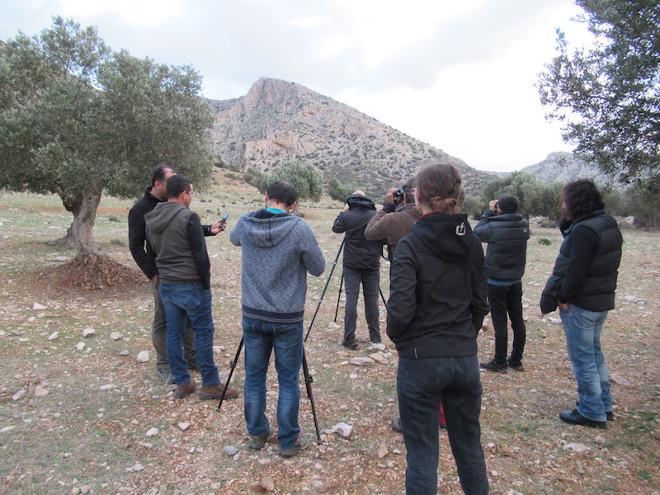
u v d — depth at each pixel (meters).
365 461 2.97
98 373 4.27
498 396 4.00
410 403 2.11
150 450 3.03
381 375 4.47
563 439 3.25
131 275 8.02
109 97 7.09
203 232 3.81
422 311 2.11
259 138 191.12
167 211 3.50
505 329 4.55
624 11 3.51
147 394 3.88
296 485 2.69
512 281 4.46
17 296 6.74
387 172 148.75
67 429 3.25
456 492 2.62
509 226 4.34
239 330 5.88
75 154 7.03
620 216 37.56
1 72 7.18
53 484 2.62
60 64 7.68
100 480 2.68
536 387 4.22
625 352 5.11
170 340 3.73
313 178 39.47
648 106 3.55
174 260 3.54
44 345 4.91
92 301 6.86
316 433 3.34
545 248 16.47
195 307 3.60
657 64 3.49
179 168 8.24
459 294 2.15
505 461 2.96
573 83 3.83
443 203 2.12
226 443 3.16
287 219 2.91
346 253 5.24
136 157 7.50
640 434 3.30
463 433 2.19
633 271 10.20
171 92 7.51
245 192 65.19
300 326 3.03
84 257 7.91
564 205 3.46
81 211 7.96
